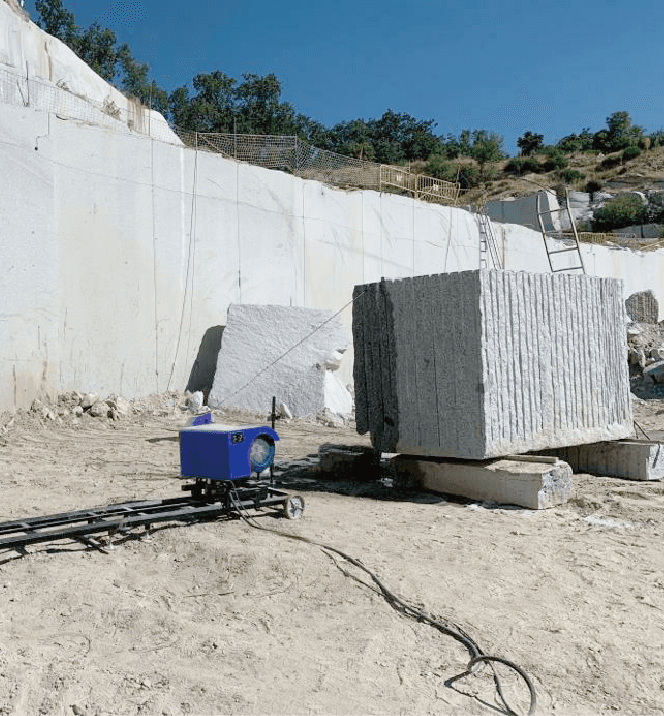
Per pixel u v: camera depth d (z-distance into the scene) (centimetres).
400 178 2375
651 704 327
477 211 2555
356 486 787
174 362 1496
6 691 329
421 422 753
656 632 402
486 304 699
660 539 576
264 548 522
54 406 1268
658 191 5684
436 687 339
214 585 468
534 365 741
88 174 1341
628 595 455
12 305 1216
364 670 354
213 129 5859
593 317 807
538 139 7900
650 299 2609
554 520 633
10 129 1221
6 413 1195
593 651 377
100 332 1361
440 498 725
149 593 453
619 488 760
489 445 698
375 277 1950
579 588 465
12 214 1218
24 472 861
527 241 2547
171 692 331
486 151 7181
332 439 1174
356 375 819
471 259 2284
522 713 317
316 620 413
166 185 1471
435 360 735
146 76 4456
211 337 1560
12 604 434
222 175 1578
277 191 1689
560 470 693
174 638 388
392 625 407
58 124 1295
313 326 1536
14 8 1745
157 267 1457
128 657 366
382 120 8781
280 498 615
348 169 2244
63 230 1301
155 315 1457
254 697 327
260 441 614
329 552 522
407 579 473
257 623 409
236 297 1606
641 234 4953
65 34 4494
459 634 392
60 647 378
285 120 6406
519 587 465
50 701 322
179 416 1357
